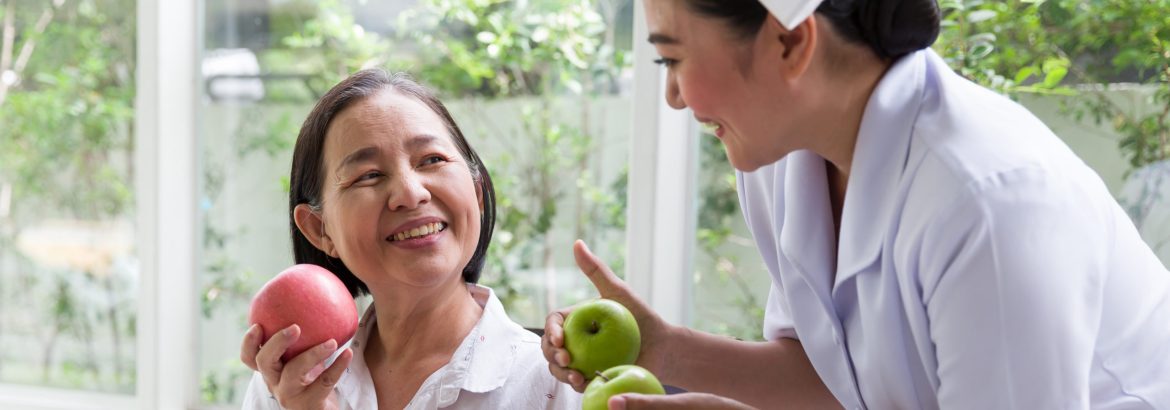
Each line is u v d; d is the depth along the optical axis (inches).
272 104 104.4
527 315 99.0
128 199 107.6
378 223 45.9
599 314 41.1
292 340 41.1
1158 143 79.3
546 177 97.7
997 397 32.7
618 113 95.2
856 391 42.1
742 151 36.8
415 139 46.5
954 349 33.3
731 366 47.1
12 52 108.8
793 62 33.7
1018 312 31.5
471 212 47.4
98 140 107.7
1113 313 36.2
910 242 34.4
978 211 32.2
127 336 109.0
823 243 41.1
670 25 34.0
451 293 49.5
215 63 105.1
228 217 106.2
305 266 44.2
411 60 100.7
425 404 47.5
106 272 109.0
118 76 106.3
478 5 98.4
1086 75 80.9
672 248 91.0
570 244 97.5
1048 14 81.0
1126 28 79.6
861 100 36.4
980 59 81.9
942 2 81.9
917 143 35.1
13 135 109.8
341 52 102.3
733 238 90.8
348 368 49.8
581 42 95.8
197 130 105.7
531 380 48.7
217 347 107.3
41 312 111.3
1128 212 80.4
